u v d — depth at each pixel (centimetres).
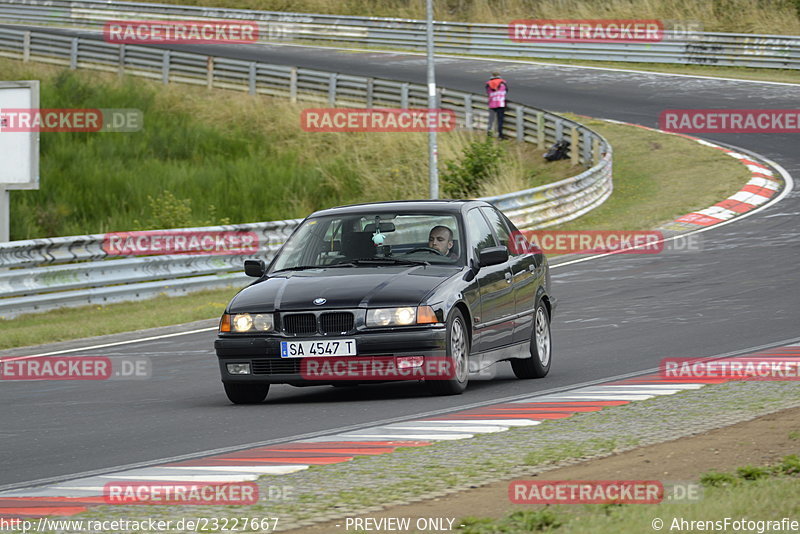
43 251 6975
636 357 4288
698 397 3250
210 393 3972
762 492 2047
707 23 18038
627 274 6912
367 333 3416
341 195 12281
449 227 3816
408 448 2673
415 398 3575
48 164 12400
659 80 15800
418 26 18938
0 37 17838
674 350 4381
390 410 3338
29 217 10819
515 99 14838
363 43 19488
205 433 3114
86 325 6153
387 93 14025
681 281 6456
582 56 17612
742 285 6131
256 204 12056
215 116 14675
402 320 3416
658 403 3186
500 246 4025
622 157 11969
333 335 3425
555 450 2586
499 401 3416
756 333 4672
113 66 16562
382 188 12144
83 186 12031
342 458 2605
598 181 10269
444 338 3441
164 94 15462
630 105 14275
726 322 5028
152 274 7444
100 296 7144
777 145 11962
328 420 3216
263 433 3059
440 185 11581
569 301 6106
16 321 6581
